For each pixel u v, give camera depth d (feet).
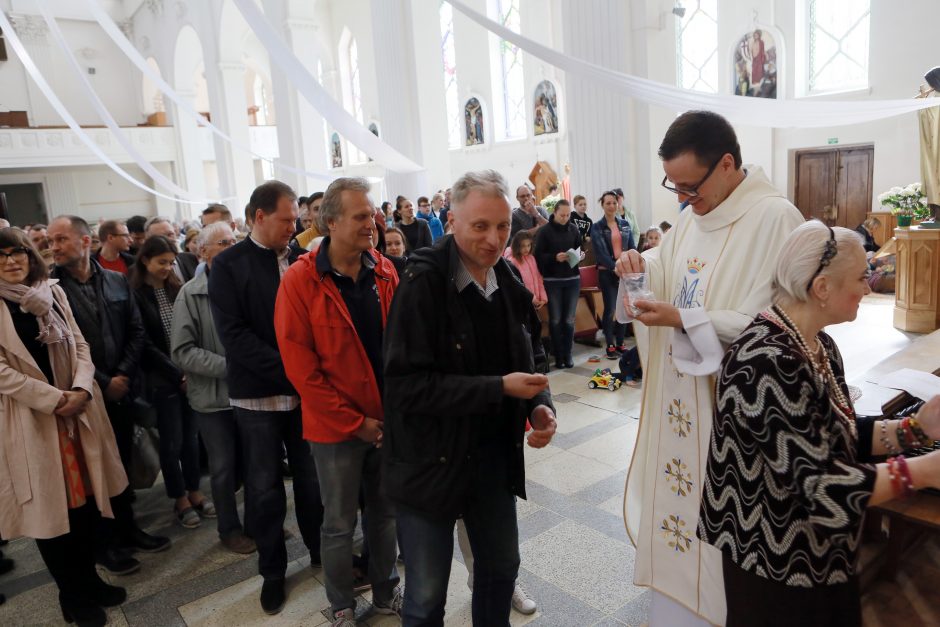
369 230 6.57
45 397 7.25
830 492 3.74
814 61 32.83
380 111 35.42
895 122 29.76
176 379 10.11
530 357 5.58
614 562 8.31
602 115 23.56
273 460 7.89
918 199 18.51
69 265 8.99
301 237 11.93
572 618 7.25
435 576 5.27
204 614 7.94
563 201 17.43
